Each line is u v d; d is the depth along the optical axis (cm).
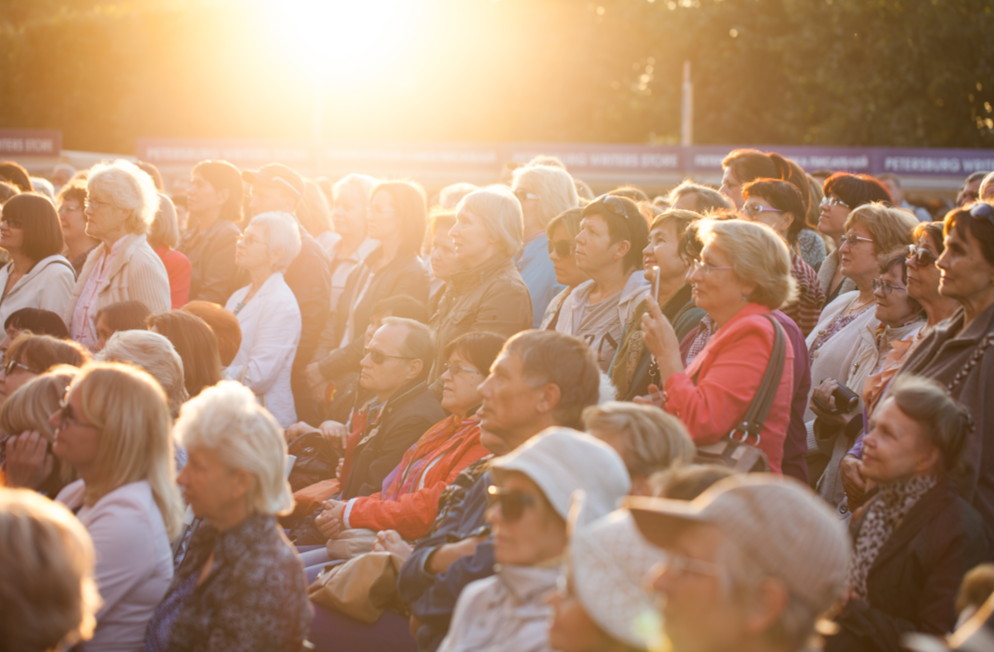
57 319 463
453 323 450
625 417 249
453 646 226
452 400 374
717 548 149
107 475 282
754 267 312
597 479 210
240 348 539
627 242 404
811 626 148
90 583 195
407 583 290
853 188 515
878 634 256
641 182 1769
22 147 1678
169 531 290
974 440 292
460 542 283
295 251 562
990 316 303
